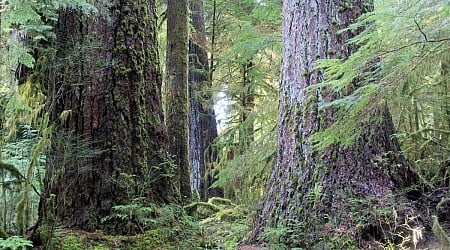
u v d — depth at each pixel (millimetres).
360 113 3314
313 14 4656
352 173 4191
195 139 10211
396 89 3188
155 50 5191
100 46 4652
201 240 4812
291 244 4086
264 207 4711
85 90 4598
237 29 10141
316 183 4281
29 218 4035
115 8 4805
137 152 4742
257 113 8203
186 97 6812
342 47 4508
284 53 4941
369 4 4707
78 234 4176
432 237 3578
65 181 4375
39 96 5207
